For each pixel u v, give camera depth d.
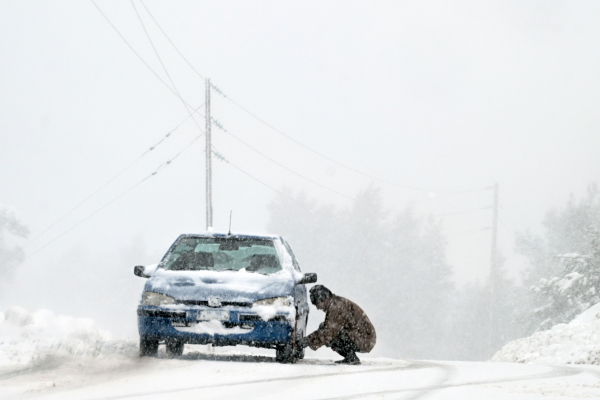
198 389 14.74
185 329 22.08
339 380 17.23
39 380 15.42
